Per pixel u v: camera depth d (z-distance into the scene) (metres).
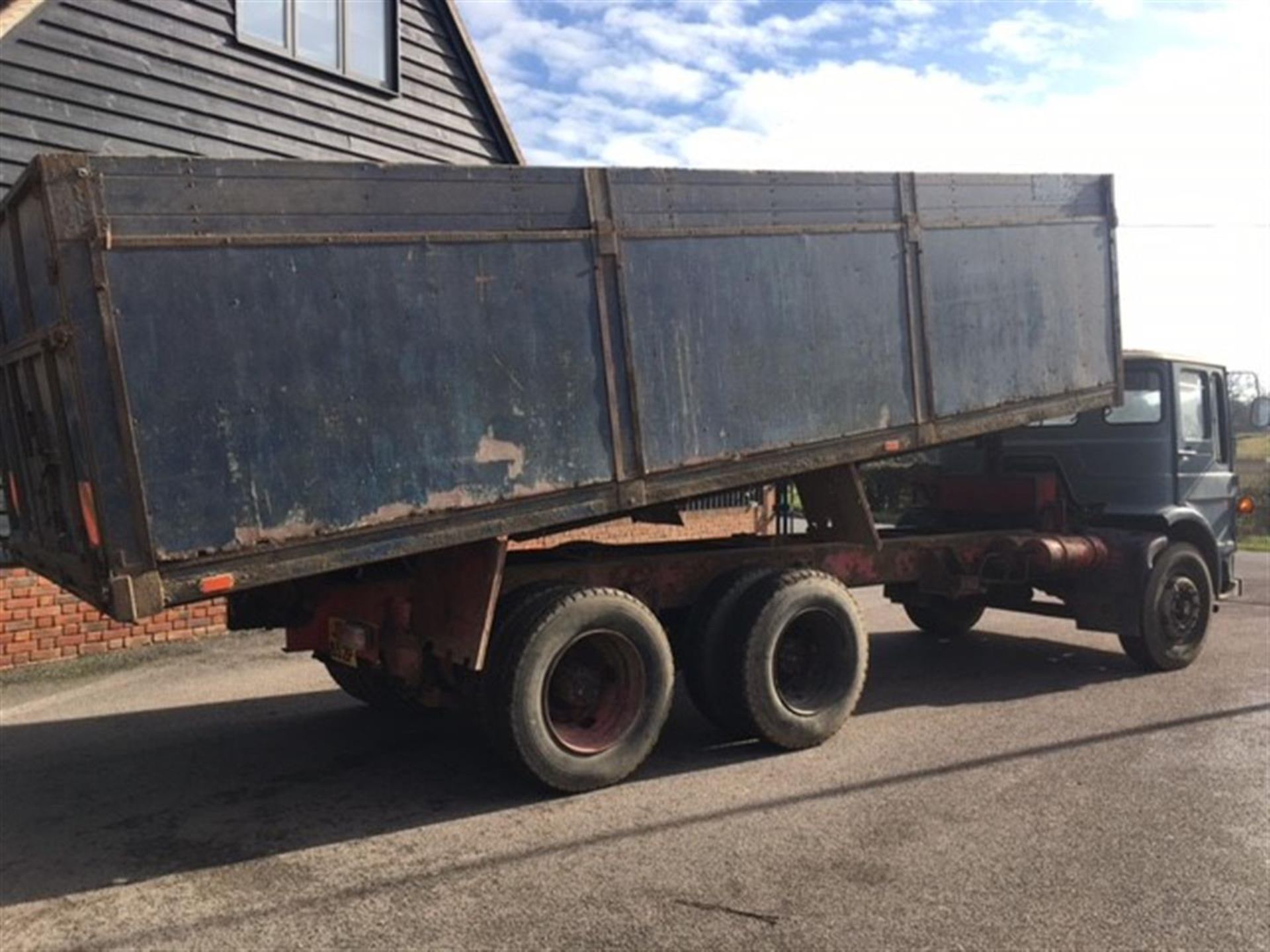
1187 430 8.30
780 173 5.84
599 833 4.64
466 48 11.87
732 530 13.55
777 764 5.64
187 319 4.15
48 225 3.90
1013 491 8.02
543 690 5.06
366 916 3.84
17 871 4.30
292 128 9.93
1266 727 6.29
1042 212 7.12
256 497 4.30
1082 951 3.53
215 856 4.44
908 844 4.46
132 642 8.84
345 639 5.33
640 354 5.33
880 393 6.25
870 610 11.22
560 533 6.41
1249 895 3.95
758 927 3.72
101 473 3.98
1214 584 8.52
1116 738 6.05
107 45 8.46
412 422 4.67
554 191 5.07
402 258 4.64
